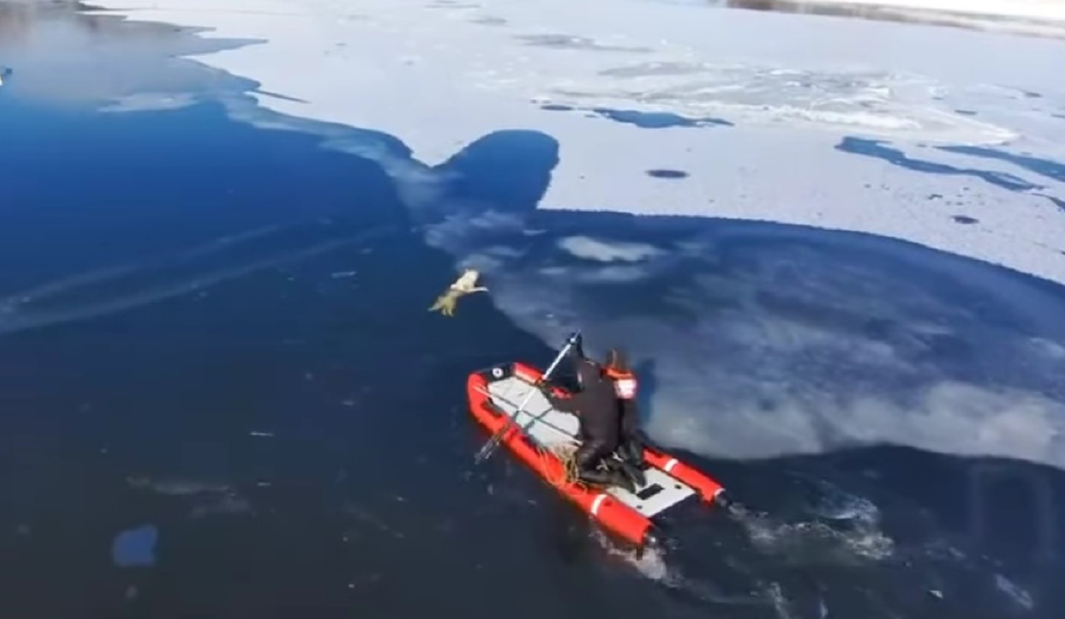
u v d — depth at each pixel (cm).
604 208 1355
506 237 1248
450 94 1958
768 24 3017
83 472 757
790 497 756
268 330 988
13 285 1062
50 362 910
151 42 2425
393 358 943
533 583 662
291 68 2150
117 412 838
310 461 784
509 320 1025
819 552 698
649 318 1039
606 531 712
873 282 1141
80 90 1920
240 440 807
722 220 1325
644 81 2117
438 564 677
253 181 1426
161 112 1777
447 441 815
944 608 648
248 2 3128
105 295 1048
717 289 1112
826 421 861
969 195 1448
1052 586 668
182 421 829
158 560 666
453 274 1133
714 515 729
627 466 735
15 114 1738
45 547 673
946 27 3102
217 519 711
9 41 2403
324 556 679
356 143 1616
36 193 1345
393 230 1260
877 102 1994
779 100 1991
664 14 3147
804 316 1054
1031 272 1181
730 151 1636
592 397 723
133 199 1338
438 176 1470
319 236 1232
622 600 650
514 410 823
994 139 1753
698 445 822
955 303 1094
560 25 2820
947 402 895
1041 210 1389
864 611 644
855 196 1433
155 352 936
